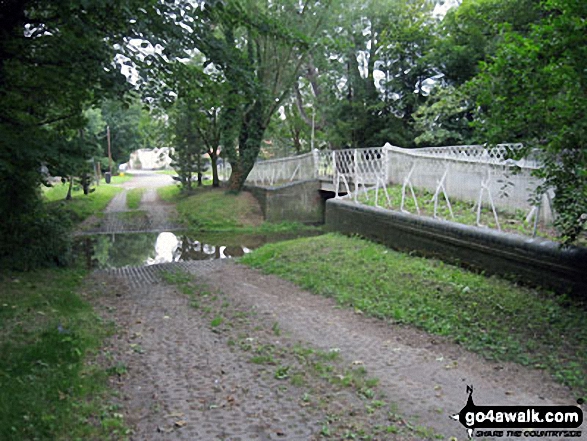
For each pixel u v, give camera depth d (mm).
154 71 9320
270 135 37875
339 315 7715
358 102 24812
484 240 8812
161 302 9062
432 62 21531
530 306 6953
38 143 9398
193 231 21797
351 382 4793
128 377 5047
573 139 5289
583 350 5477
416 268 9641
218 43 9266
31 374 4691
